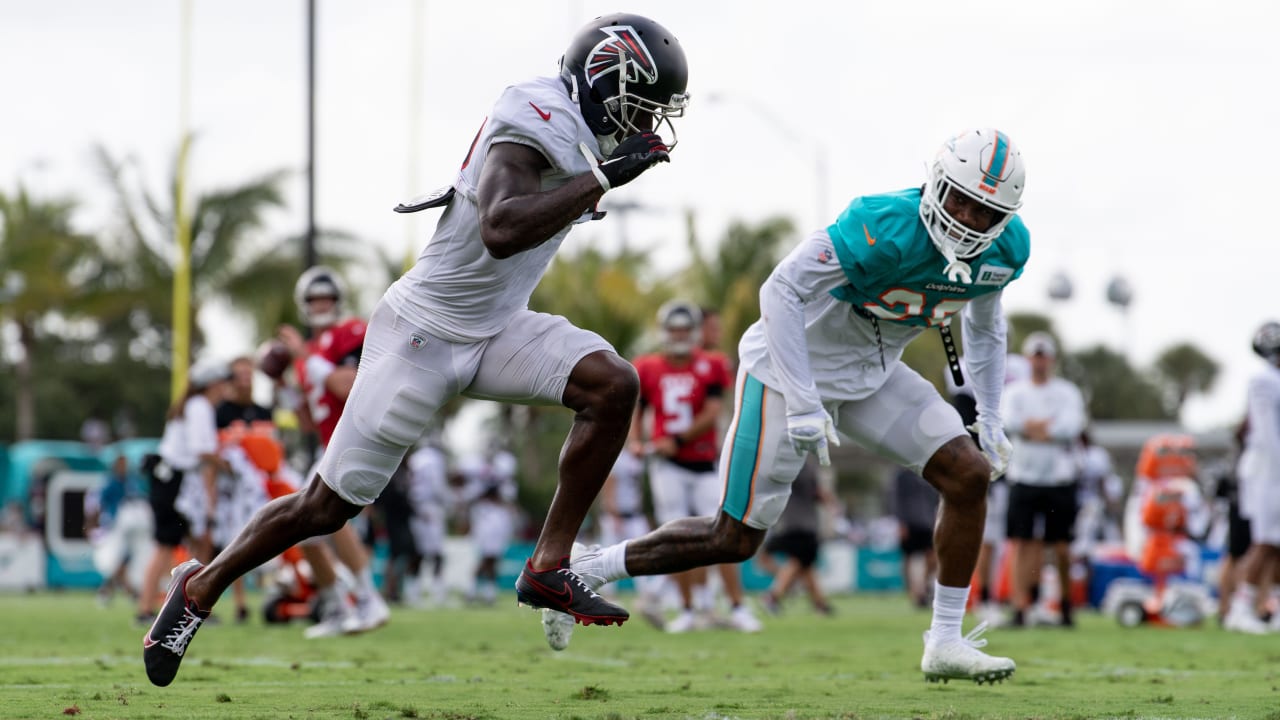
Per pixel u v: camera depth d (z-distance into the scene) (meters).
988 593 44.62
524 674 23.25
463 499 93.38
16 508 95.44
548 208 15.91
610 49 16.48
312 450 49.47
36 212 153.00
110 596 58.12
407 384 17.23
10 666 24.02
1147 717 16.81
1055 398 41.72
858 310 19.61
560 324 17.66
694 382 37.69
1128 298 87.31
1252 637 36.91
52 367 174.12
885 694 19.89
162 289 143.38
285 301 138.00
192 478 40.19
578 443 17.53
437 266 17.12
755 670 24.47
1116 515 77.38
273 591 41.03
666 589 50.19
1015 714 17.08
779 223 131.62
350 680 21.77
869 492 181.12
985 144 17.98
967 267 18.47
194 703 17.81
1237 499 43.69
